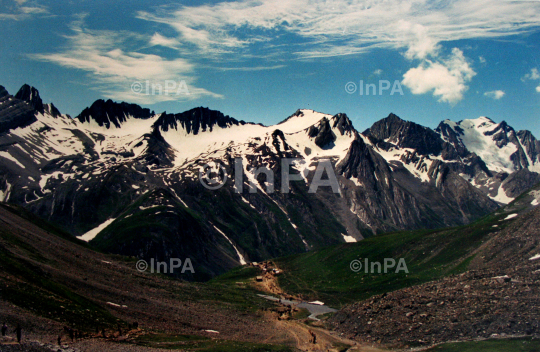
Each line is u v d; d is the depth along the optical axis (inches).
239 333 4190.5
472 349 3284.9
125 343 3097.9
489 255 5487.2
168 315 4269.2
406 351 3599.9
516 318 3590.1
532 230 5354.3
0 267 3521.2
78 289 4057.6
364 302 4771.2
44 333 2827.3
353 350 3796.8
